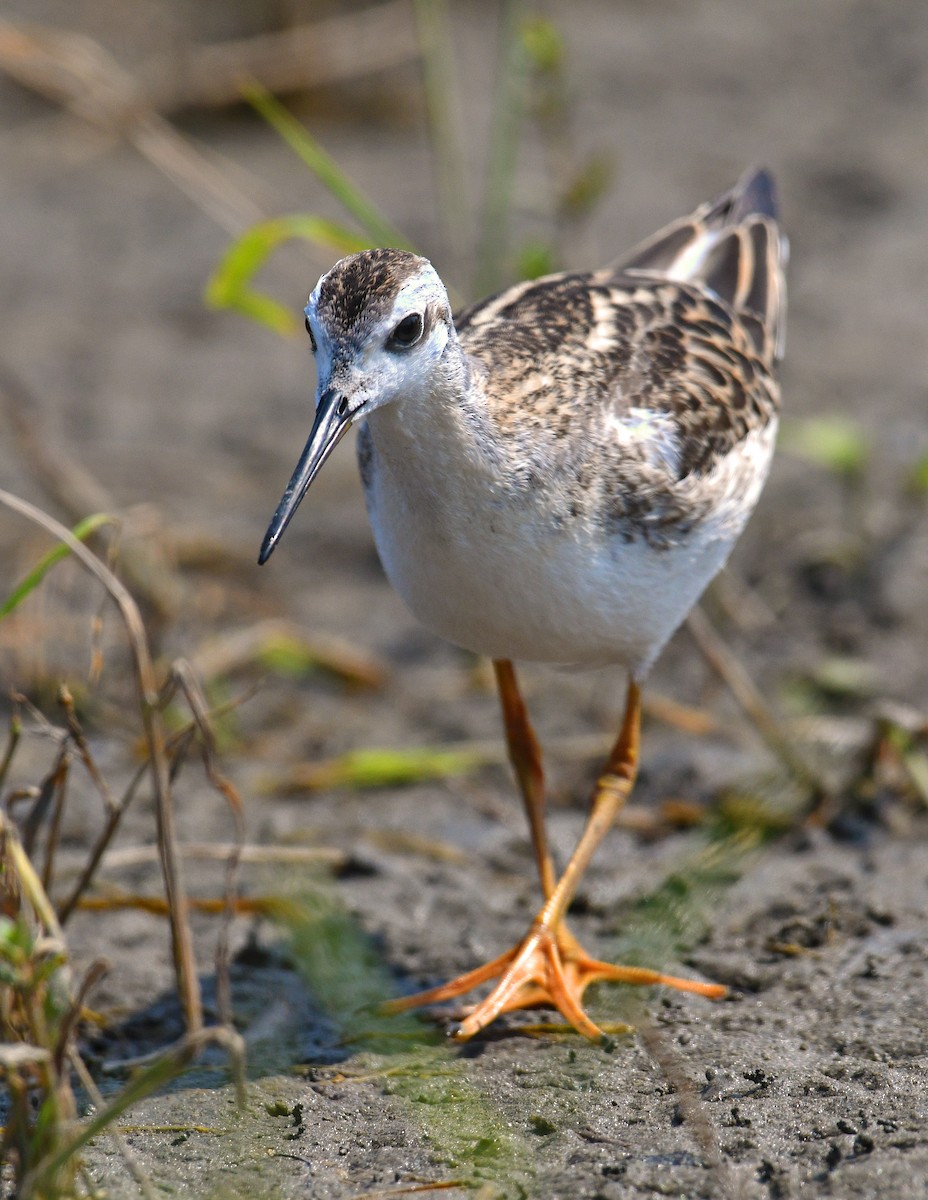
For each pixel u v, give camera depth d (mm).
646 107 21984
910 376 16141
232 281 11047
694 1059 7770
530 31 13367
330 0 22734
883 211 19281
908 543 13594
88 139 21953
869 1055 7672
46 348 17344
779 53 23578
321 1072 7977
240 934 9492
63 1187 6422
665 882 9656
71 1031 6656
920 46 23469
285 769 11719
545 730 12203
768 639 12883
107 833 8219
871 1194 6543
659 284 9930
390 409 7758
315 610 13734
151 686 7500
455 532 8000
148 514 13344
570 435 8195
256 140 21344
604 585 8336
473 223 18500
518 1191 6820
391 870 10234
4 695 12422
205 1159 7191
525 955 8672
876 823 10367
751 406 9469
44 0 23766
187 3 23594
